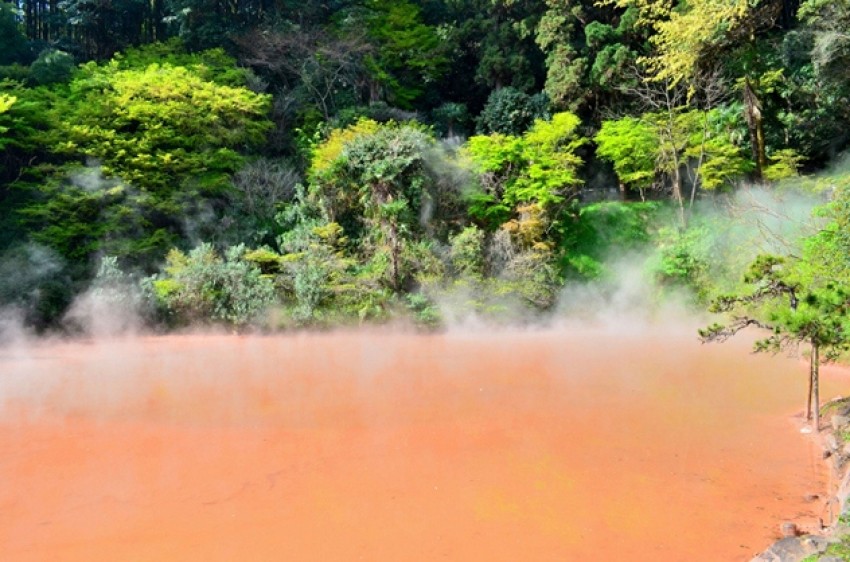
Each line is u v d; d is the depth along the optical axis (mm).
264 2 34594
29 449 7938
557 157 25516
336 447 8016
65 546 5250
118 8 32656
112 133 23156
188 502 6195
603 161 29594
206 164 24641
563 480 6863
